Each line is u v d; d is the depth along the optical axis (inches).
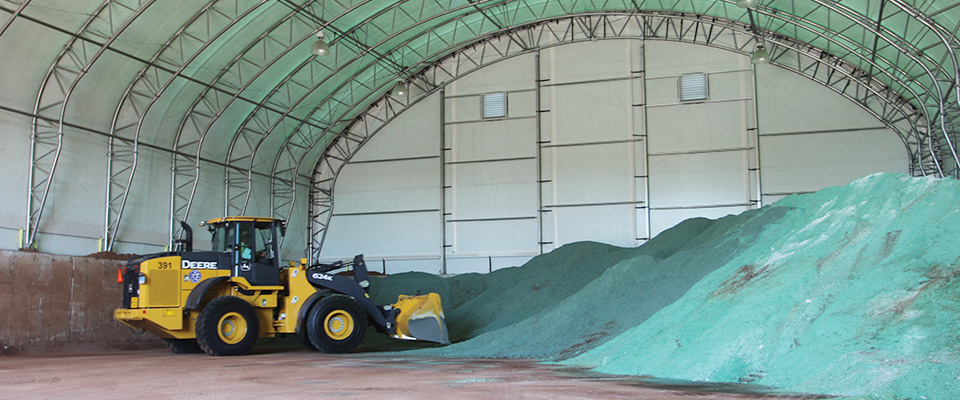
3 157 741.9
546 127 1161.4
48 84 778.2
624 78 1135.0
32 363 557.9
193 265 607.5
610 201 1115.3
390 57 1127.6
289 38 961.5
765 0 964.6
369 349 675.4
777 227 581.0
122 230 879.7
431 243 1187.3
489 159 1180.5
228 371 453.4
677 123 1103.0
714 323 428.1
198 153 992.2
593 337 567.8
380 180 1226.6
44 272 736.3
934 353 295.6
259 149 1115.3
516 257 1146.7
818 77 1052.5
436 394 321.4
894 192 480.7
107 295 807.7
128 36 801.6
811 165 1041.5
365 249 1214.9
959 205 414.9
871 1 842.2
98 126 853.2
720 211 1067.9
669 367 399.2
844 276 411.2
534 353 574.9
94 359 595.8
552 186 1146.0
